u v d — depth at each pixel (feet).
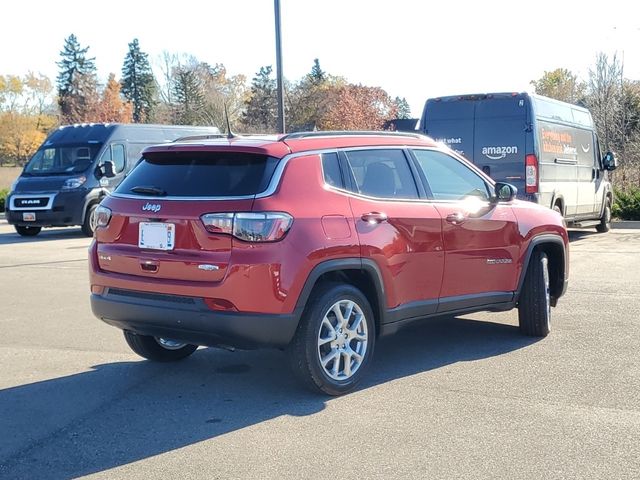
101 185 58.70
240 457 14.55
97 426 16.33
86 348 23.12
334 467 14.01
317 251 17.34
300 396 18.29
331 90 181.98
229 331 16.76
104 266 18.90
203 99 179.83
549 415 16.63
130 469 14.08
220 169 17.99
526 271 23.45
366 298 18.89
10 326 26.13
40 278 36.78
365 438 15.43
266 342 16.90
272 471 13.88
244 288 16.65
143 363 21.42
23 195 56.95
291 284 16.92
